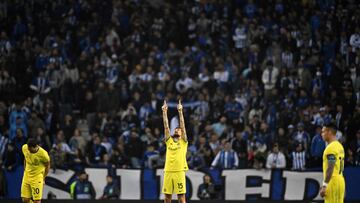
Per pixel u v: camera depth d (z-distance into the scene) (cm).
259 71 8288
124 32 9106
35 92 8156
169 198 5250
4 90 7956
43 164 5284
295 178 7050
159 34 8856
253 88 7975
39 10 9169
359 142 7231
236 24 8944
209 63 8419
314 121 7544
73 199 6838
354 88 8100
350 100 7706
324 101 7944
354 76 8162
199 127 7588
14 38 8862
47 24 9012
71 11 9169
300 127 7369
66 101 8125
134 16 9181
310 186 7031
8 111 7669
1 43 8550
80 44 8831
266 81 8119
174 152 5228
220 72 8256
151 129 7612
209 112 7800
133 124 7612
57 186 7031
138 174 7081
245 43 8819
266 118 7669
